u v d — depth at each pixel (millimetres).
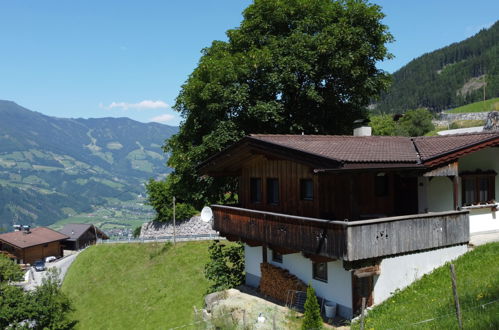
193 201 28312
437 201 16922
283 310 16297
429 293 13320
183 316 23859
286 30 25688
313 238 13562
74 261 45938
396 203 16703
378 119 61781
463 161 17359
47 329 27812
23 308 28031
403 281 14742
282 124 25203
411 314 12008
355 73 23781
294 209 16312
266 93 24188
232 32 26188
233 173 20328
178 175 26953
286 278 17375
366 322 12984
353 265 12648
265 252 19438
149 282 31734
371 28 24875
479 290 11656
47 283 30797
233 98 22953
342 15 25234
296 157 13828
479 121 85500
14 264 50406
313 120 26016
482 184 18031
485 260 14219
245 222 17359
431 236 13898
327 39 23219
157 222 45000
